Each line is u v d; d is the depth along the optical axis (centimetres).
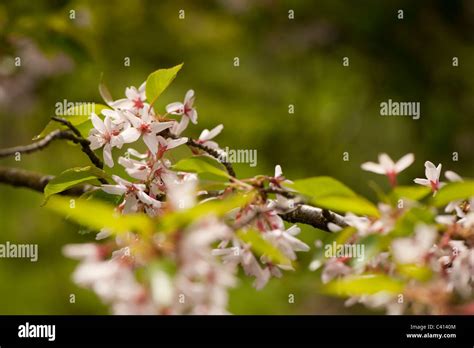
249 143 858
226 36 926
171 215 206
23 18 573
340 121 883
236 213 269
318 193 250
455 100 840
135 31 861
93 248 215
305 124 880
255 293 696
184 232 207
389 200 247
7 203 782
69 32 591
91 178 306
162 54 888
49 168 785
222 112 884
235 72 918
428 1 830
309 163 856
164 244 206
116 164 673
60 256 756
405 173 827
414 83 844
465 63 838
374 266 266
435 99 841
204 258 207
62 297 727
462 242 254
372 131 874
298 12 895
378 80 867
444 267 257
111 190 291
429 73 842
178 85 891
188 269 202
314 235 660
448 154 827
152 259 204
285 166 849
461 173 820
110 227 205
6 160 791
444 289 243
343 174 853
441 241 252
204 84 900
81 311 716
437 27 841
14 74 708
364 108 878
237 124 873
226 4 901
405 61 846
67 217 251
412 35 841
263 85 915
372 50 858
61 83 747
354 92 889
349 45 878
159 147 307
